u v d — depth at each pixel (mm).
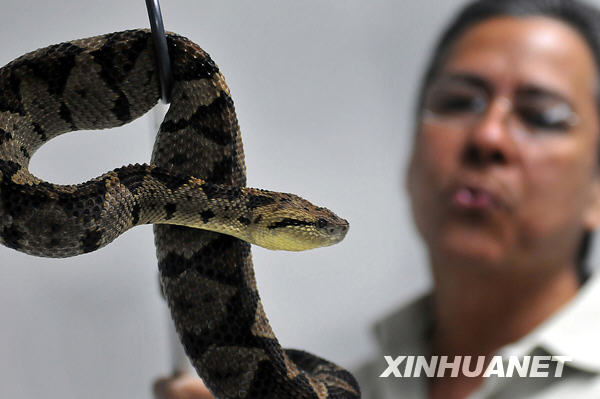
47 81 615
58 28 900
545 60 911
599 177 936
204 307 642
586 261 955
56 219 554
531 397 877
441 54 958
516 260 928
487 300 941
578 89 915
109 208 571
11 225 556
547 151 913
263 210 639
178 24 946
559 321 883
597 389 855
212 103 621
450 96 940
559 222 924
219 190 623
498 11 930
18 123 607
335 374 688
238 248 652
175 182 612
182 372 754
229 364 633
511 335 943
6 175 564
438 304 968
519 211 920
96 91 617
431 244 962
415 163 969
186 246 648
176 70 614
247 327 639
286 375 634
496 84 919
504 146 913
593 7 918
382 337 974
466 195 926
